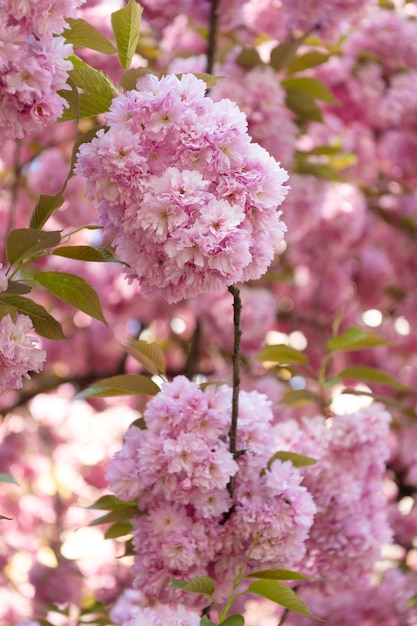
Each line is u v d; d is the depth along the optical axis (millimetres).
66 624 1966
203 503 1277
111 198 1190
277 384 2193
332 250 2506
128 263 1204
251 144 1194
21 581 2475
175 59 1913
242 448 1309
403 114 2281
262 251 1197
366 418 1449
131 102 1188
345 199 2451
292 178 2014
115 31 1273
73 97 1219
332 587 1453
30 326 1215
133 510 1336
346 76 2217
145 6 1879
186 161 1186
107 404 2852
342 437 1440
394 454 2406
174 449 1261
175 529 1280
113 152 1179
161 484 1280
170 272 1190
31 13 1158
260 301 2340
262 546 1289
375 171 2510
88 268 2650
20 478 2865
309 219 2219
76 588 2139
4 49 1154
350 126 2377
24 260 1265
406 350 2701
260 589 1245
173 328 2678
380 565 2133
